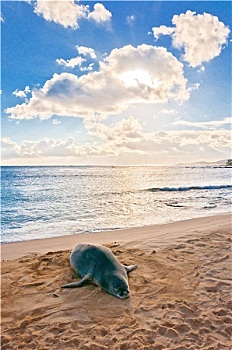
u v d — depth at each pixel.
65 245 7.40
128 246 7.06
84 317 4.11
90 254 5.52
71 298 4.63
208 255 6.36
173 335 3.71
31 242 7.69
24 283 5.11
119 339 3.63
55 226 10.25
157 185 28.48
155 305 4.39
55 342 3.60
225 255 6.35
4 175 48.94
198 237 7.68
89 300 4.57
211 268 5.69
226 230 8.38
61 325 3.93
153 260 6.07
